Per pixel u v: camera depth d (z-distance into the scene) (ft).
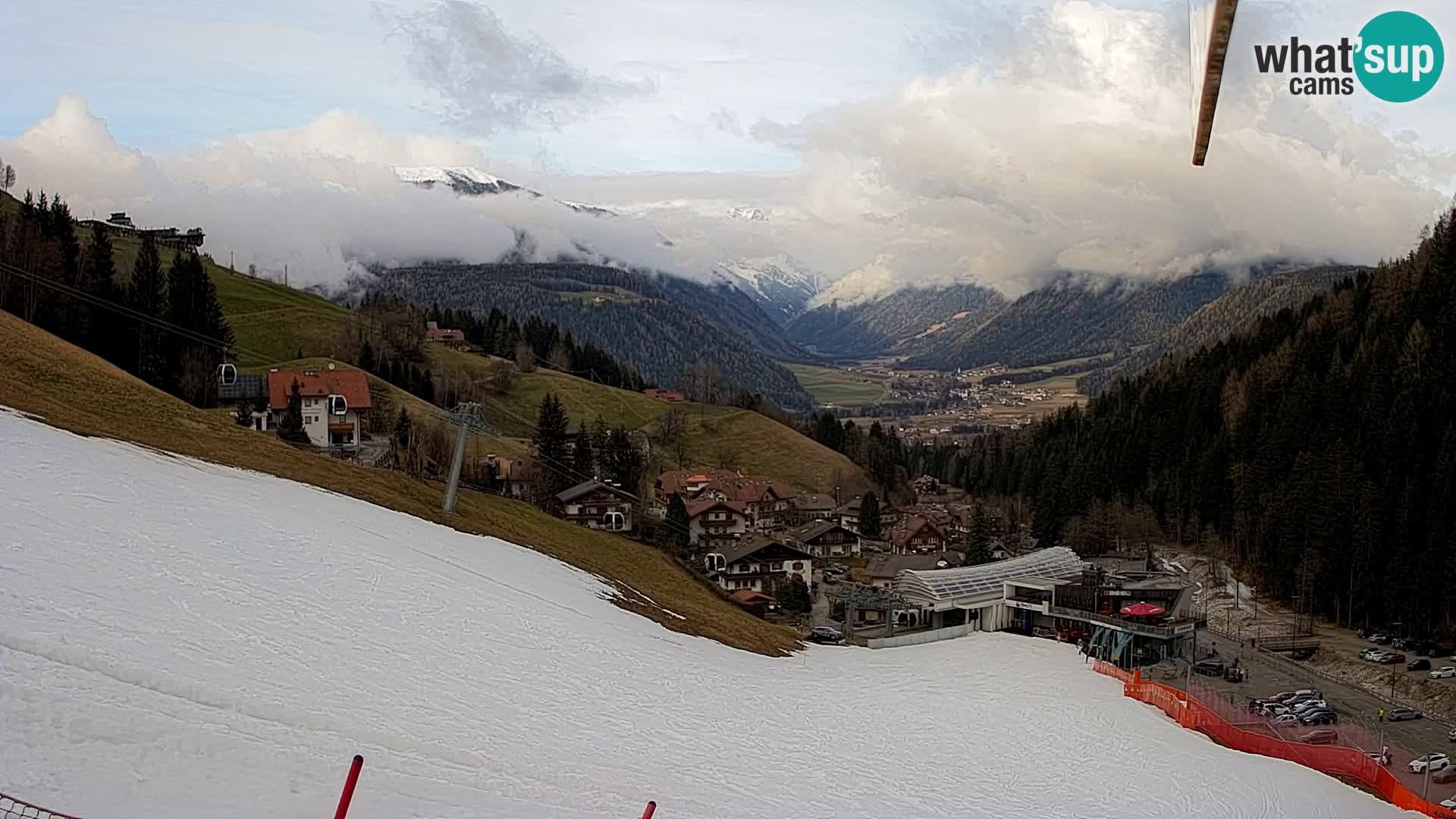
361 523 199.93
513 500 319.47
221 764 78.69
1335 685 286.25
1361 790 178.19
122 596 115.75
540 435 506.48
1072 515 515.09
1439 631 325.83
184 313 447.01
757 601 367.04
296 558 159.43
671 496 529.86
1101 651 296.51
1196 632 314.35
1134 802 153.07
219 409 425.69
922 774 149.69
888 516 610.24
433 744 100.32
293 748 86.38
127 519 147.54
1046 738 190.08
